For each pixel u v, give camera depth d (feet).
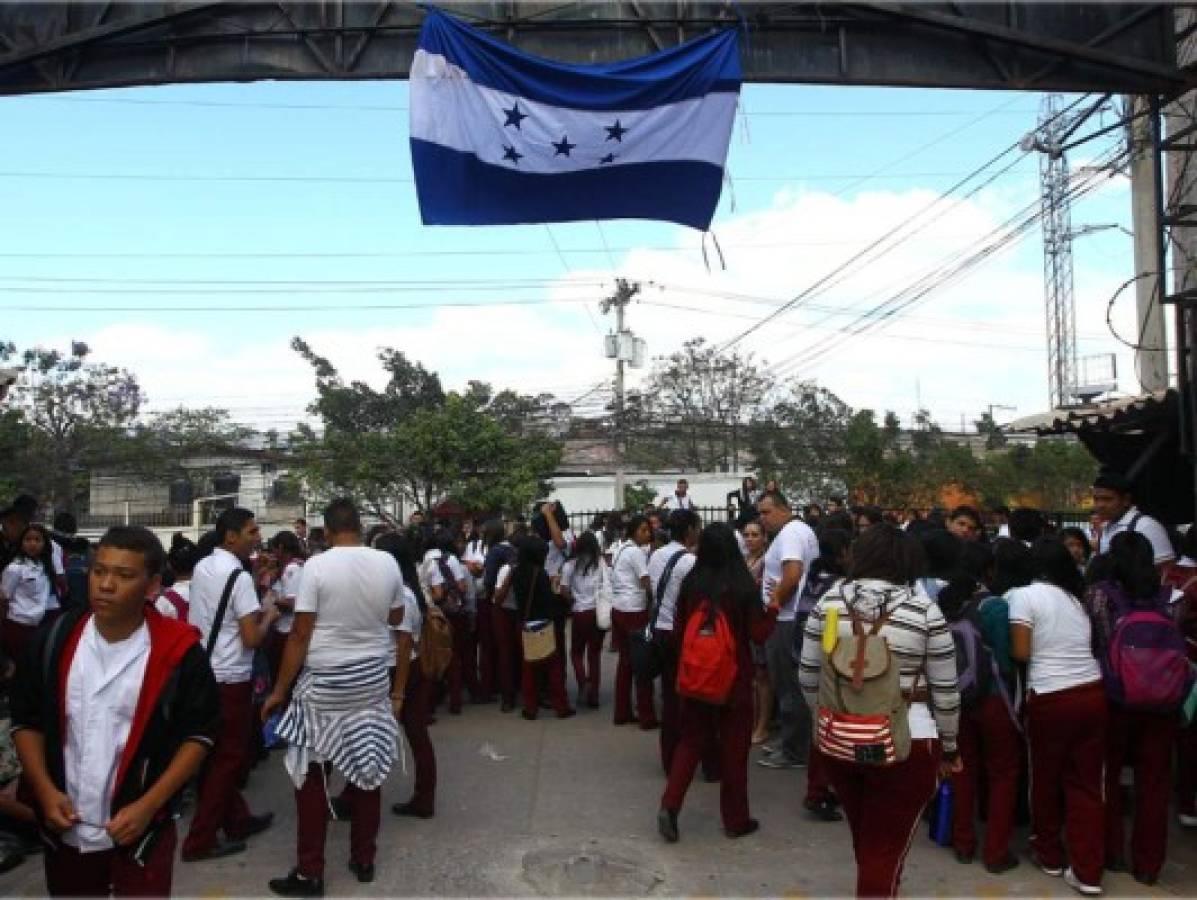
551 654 29.45
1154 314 42.37
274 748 26.63
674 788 18.37
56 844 10.11
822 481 106.83
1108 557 16.61
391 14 25.20
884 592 13.23
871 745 12.46
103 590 9.93
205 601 17.65
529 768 23.85
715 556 18.70
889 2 25.46
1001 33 24.53
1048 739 16.12
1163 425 28.40
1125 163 44.09
